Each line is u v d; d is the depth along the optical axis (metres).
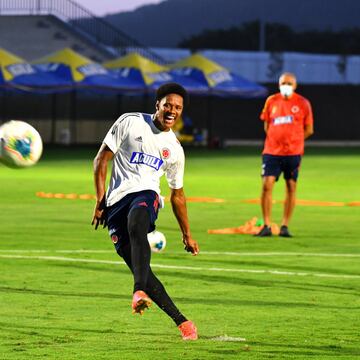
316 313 20.14
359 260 28.02
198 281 23.95
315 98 122.81
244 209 43.38
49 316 19.41
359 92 123.50
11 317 19.25
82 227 35.31
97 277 24.25
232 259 27.86
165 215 40.34
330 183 59.59
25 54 116.25
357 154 98.12
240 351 16.53
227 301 21.38
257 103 121.50
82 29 120.56
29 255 28.00
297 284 23.69
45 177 61.88
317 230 35.81
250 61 139.50
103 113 114.62
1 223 36.44
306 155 95.38
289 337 17.80
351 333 18.23
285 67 141.50
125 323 18.89
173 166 17.72
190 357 16.03
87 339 17.41
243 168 73.81
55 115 110.06
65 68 98.06
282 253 29.36
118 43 121.94
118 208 17.30
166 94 17.42
